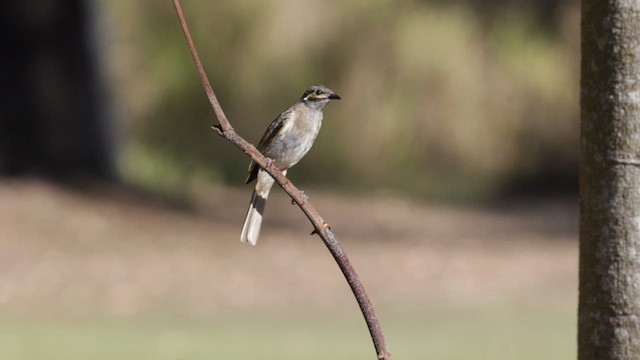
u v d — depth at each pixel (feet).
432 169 89.20
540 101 90.27
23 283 49.21
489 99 89.81
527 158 90.17
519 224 73.31
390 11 89.92
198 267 53.72
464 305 47.62
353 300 48.60
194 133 87.56
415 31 89.45
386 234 66.33
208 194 74.84
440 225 71.67
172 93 88.33
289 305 47.39
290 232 63.87
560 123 90.63
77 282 49.96
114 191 65.87
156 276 51.57
